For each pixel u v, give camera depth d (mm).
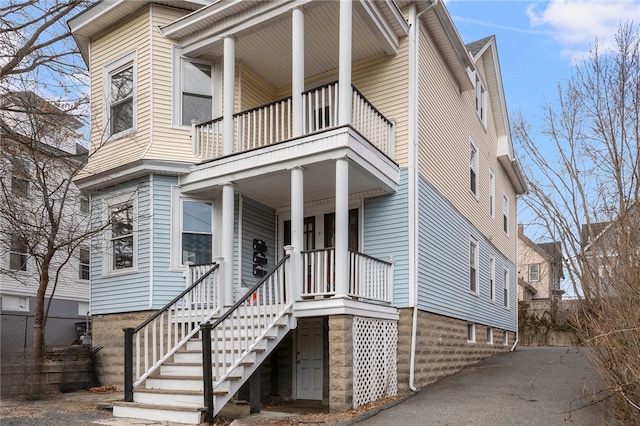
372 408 7875
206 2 11039
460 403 8195
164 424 6668
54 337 18000
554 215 12195
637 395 5879
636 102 10570
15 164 11219
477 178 15586
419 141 10453
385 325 9195
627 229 6359
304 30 10016
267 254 11391
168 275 10172
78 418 6996
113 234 11008
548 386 9469
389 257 9906
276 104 9664
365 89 10891
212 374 7301
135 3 10977
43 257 10734
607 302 6316
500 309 17516
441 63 12516
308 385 10383
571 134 12906
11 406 8031
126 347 7629
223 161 9844
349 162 8609
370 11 9367
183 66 11031
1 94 10070
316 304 8242
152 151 10438
